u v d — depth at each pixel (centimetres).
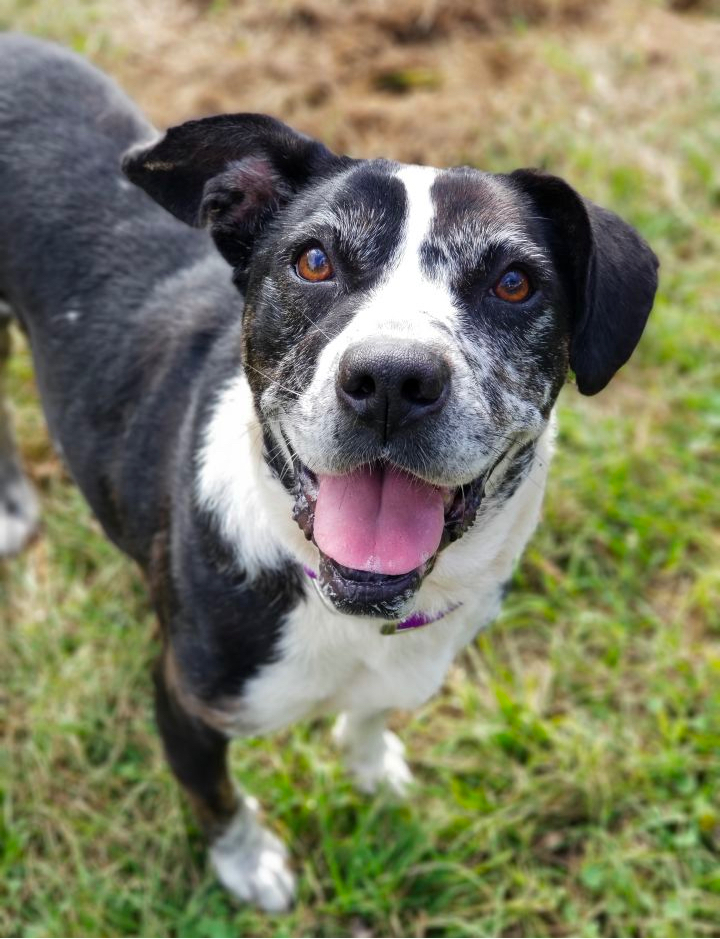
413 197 37
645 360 76
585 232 38
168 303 49
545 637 63
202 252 51
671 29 105
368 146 88
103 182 52
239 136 40
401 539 35
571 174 88
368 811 55
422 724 59
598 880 53
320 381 33
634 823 56
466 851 54
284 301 37
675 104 96
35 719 58
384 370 31
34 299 52
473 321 36
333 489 36
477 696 59
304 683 43
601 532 66
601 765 57
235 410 43
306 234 37
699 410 74
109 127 54
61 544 65
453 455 33
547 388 39
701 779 57
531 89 96
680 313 78
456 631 44
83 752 57
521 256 37
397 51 99
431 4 101
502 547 42
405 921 53
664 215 85
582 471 68
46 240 52
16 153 53
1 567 65
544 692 60
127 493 48
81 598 63
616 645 62
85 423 50
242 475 41
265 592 41
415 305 34
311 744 57
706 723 58
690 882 53
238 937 51
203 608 42
